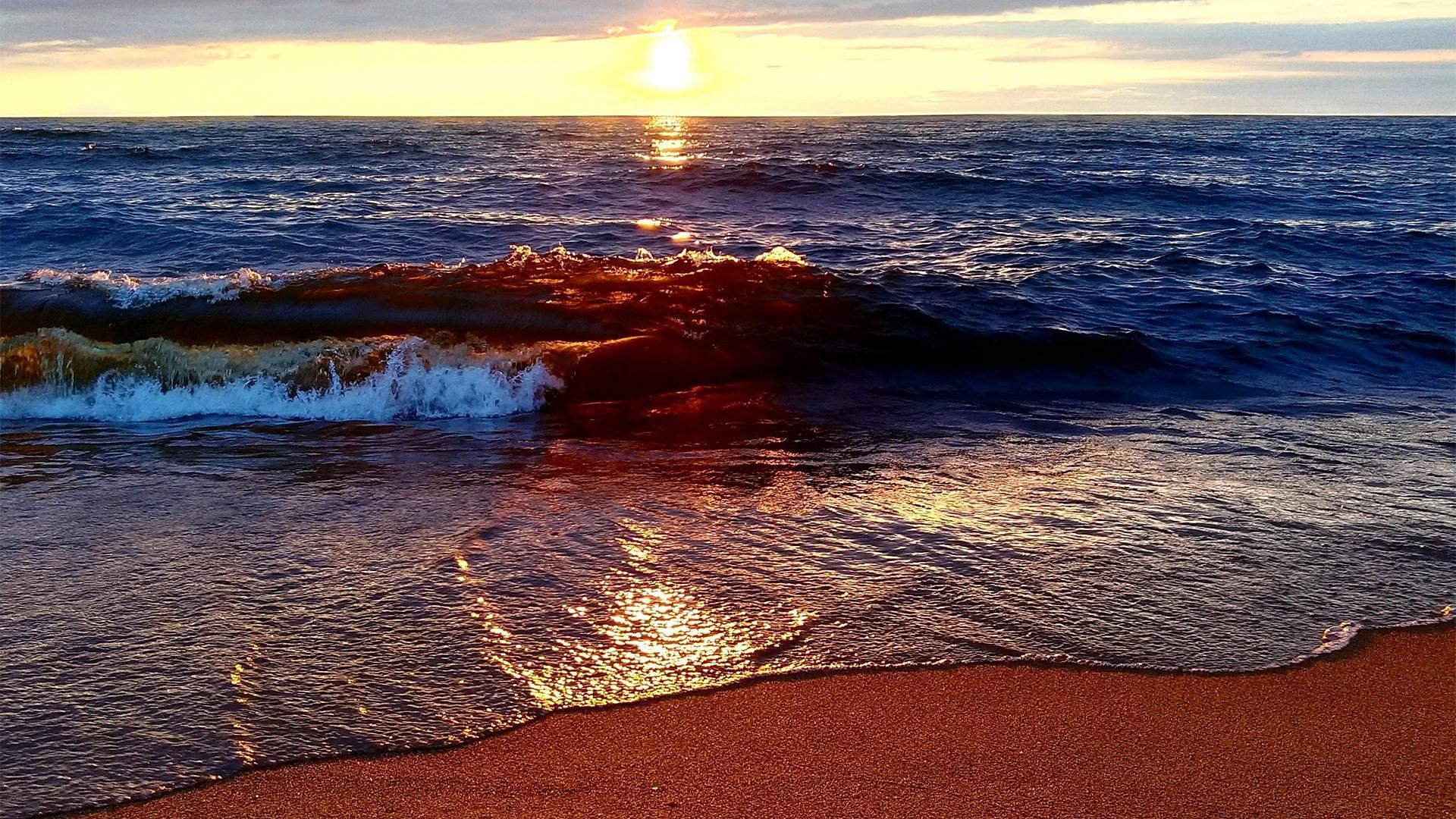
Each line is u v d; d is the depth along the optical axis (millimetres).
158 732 2754
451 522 4371
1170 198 21250
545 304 8055
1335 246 14359
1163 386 7348
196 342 7762
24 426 6301
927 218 18219
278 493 4805
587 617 3436
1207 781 2594
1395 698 2984
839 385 7129
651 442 5844
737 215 18625
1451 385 7512
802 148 41469
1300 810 2479
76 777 2562
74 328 7891
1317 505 4660
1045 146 41219
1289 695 2998
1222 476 5129
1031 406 6762
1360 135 54625
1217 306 9836
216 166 29422
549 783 2559
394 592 3629
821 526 4336
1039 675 3102
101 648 3205
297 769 2600
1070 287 10648
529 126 83562
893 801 2504
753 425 6242
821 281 9055
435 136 54156
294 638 3277
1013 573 3836
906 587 3701
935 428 6172
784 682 3039
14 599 3557
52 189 22203
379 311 8023
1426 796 2535
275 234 15055
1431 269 12531
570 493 4805
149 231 15164
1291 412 6672
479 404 6680
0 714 2824
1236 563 3963
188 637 3281
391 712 2852
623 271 9094
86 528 4293
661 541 4141
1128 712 2904
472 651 3197
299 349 6984
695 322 7855
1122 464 5359
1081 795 2529
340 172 27312
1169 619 3477
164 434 6078
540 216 18000
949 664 3160
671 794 2520
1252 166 30734
